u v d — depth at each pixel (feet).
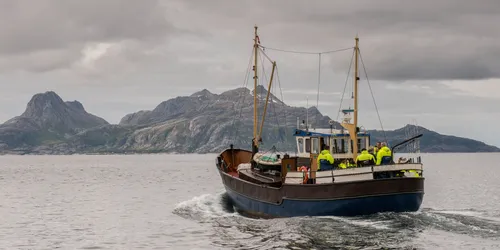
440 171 501.97
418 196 113.70
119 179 371.56
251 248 97.91
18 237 125.08
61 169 609.42
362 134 131.75
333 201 113.19
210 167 631.15
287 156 129.49
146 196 229.04
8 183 336.29
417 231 101.65
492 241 94.99
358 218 112.27
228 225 125.49
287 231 104.78
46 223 147.43
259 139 167.73
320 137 132.57
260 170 142.72
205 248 104.12
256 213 133.28
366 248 90.84
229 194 152.56
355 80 124.57
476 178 370.94
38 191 265.54
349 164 126.21
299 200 117.50
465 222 109.29
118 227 137.28
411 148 117.50
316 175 116.98
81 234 128.06
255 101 166.40
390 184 110.83
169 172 487.20
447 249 90.02
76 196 233.96
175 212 157.69
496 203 189.78
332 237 98.43
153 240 116.78
